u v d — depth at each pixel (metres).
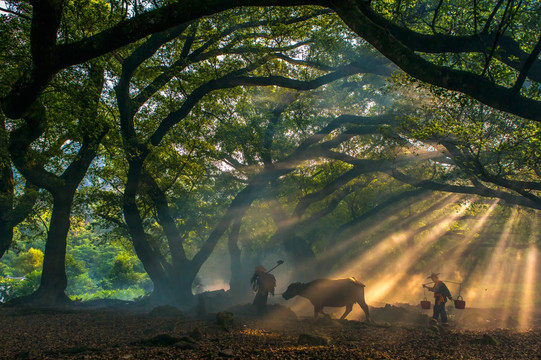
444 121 13.54
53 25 6.85
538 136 12.08
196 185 29.52
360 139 25.98
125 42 7.14
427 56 13.18
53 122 19.64
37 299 20.55
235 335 9.80
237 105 23.61
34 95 8.13
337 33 19.19
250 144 22.31
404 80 12.16
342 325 11.85
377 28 6.79
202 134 22.14
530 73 8.94
